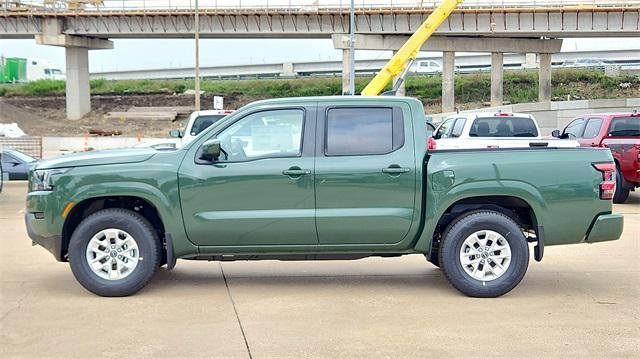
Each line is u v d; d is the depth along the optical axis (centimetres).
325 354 580
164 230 776
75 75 5991
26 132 5412
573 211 755
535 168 751
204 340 614
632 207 1552
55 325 655
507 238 748
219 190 743
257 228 745
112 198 768
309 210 747
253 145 757
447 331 641
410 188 750
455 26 5062
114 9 5516
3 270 888
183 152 752
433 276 866
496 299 754
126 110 6331
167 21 5491
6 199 1742
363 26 5191
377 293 780
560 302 743
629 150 1557
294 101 765
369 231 750
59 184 745
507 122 1675
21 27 5694
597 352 587
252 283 826
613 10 4781
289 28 5334
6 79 8238
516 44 5484
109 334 630
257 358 570
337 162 748
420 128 761
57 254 757
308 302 740
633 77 6600
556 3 4881
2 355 575
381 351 587
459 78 6975
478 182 746
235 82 7425
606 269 909
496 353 584
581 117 1753
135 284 749
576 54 8925
